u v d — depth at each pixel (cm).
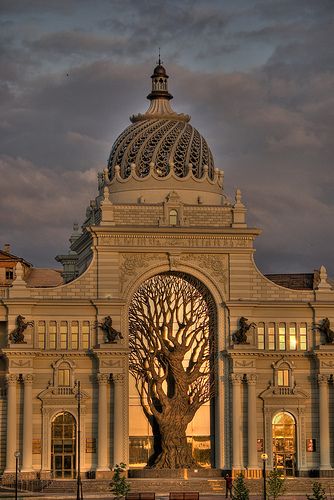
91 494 18350
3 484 19988
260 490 19600
